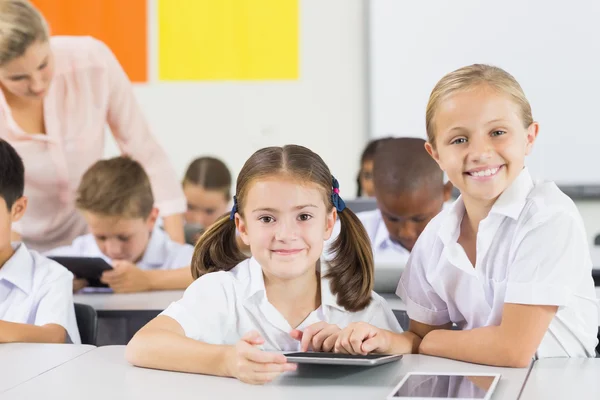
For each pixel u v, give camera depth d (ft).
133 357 4.59
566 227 4.60
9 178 6.63
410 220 8.06
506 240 4.82
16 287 6.45
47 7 15.23
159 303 7.59
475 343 4.57
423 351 4.81
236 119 15.29
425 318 5.26
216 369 4.31
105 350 5.06
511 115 4.65
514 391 3.92
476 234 5.01
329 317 5.12
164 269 8.95
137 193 9.21
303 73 15.06
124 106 12.48
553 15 14.21
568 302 4.51
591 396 3.81
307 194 4.75
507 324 4.53
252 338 4.32
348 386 4.08
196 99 15.34
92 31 15.28
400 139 8.22
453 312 5.17
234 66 15.23
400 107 14.70
